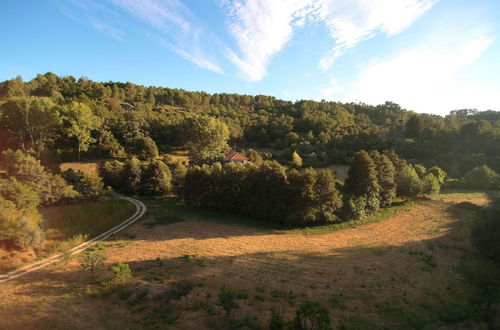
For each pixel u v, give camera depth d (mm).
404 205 36531
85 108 56906
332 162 64938
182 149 73188
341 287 15102
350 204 29109
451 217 30547
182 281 15406
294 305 13039
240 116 105000
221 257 19500
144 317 11797
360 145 69750
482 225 16234
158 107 107188
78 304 12906
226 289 14391
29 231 19641
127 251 20656
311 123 90562
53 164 46125
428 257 19406
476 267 15641
